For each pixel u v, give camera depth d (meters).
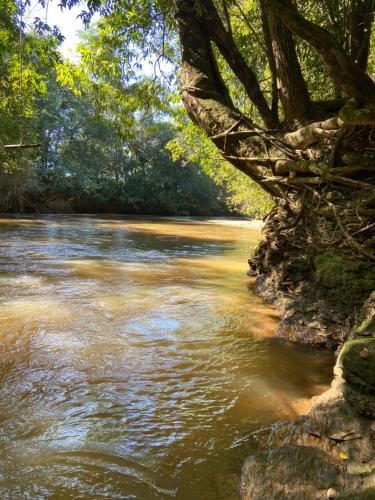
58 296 6.66
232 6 10.42
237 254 12.87
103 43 10.07
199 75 7.41
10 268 8.88
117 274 8.75
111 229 20.62
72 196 35.72
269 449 2.74
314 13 8.21
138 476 2.59
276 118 7.64
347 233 4.91
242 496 2.42
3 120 15.58
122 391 3.65
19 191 30.08
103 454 2.78
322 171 5.37
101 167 37.53
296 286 6.24
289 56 6.48
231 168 17.27
